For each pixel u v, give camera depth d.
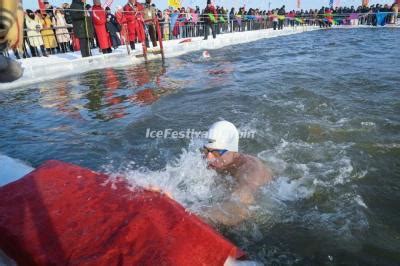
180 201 2.98
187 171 3.47
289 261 2.44
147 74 10.23
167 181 3.35
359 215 2.91
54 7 13.30
